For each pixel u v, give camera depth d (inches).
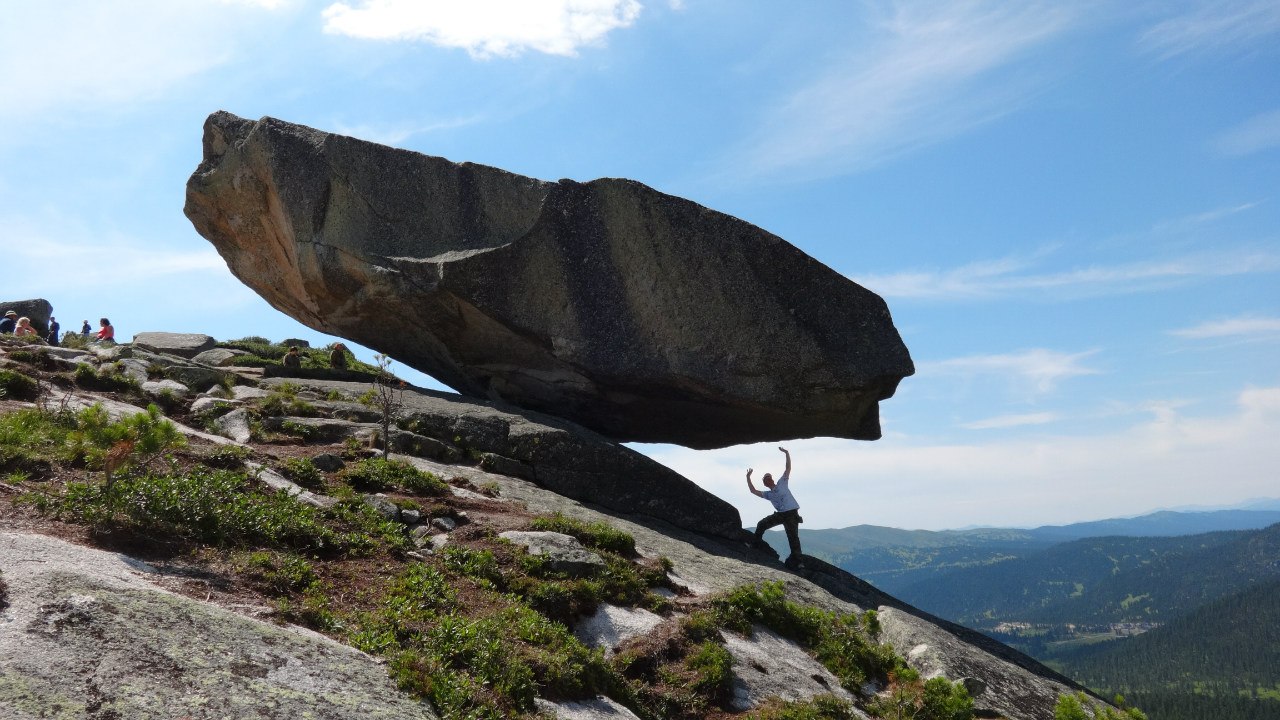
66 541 328.8
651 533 666.2
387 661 308.8
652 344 777.6
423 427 727.7
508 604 415.8
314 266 836.6
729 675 444.1
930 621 689.0
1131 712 416.5
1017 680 580.4
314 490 515.5
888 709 477.4
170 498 374.6
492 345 842.2
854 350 761.0
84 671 235.8
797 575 676.1
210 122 909.2
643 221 784.9
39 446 442.3
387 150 830.5
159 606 276.1
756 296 766.5
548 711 331.9
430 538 496.4
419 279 798.5
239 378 803.4
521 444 732.7
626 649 440.5
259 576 354.9
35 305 1201.4
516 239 790.5
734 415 830.5
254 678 259.9
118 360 737.0
